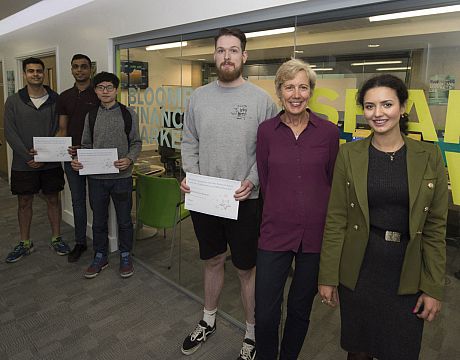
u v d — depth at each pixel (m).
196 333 2.23
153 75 2.93
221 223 2.09
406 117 1.68
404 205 1.32
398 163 1.32
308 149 1.59
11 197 5.39
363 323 1.46
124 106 2.92
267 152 1.70
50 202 3.45
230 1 2.19
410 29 1.64
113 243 3.55
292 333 1.78
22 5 4.23
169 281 2.97
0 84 5.91
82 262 3.32
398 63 1.69
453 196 1.61
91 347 2.19
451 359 1.73
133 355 2.13
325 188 1.63
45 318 2.46
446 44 1.56
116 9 3.06
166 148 2.92
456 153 1.58
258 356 1.82
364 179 1.36
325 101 1.95
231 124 1.87
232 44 1.79
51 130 3.34
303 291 1.70
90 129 2.85
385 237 1.36
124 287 2.91
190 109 2.04
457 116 1.56
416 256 1.34
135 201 3.23
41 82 3.26
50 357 2.10
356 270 1.43
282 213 1.64
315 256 1.66
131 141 2.97
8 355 2.10
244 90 1.89
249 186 1.85
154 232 3.15
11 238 3.85
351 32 1.82
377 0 1.69
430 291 1.33
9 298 2.70
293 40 2.03
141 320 2.48
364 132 1.81
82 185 3.28
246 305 2.09
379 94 1.29
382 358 1.44
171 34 2.69
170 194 2.93
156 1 2.68
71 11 3.62
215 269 2.23
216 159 1.92
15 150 3.16
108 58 3.25
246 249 2.00
